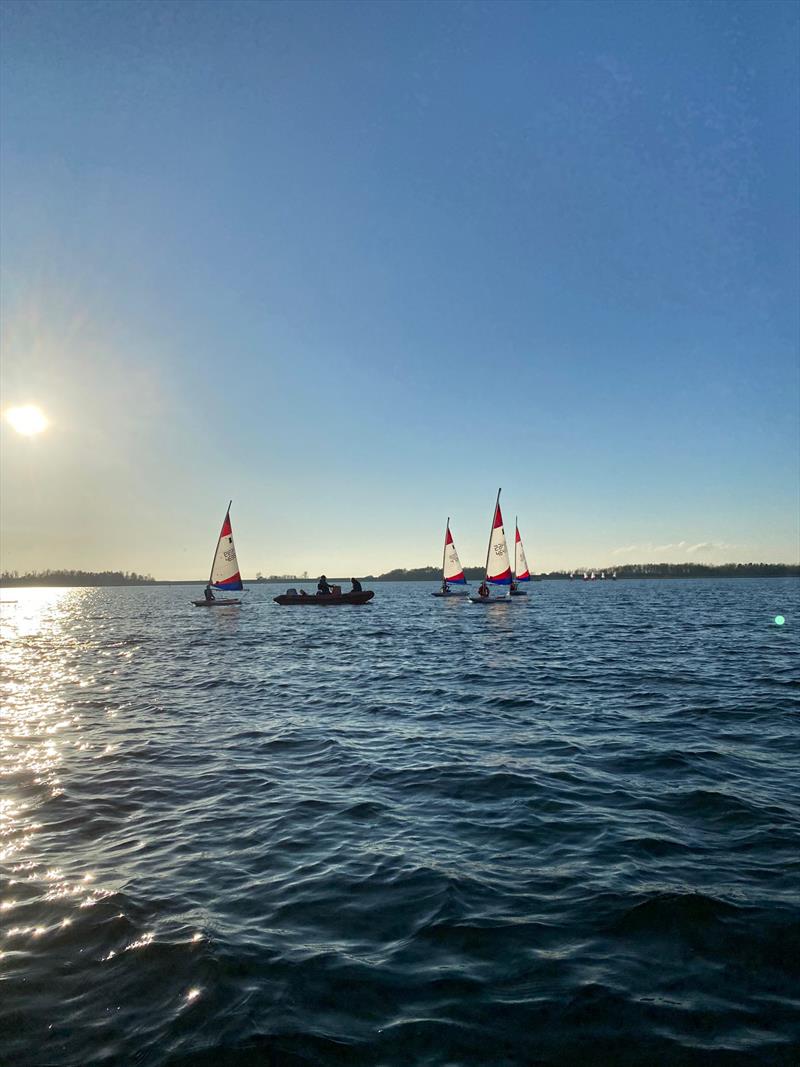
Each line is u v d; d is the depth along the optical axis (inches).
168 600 5019.7
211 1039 145.0
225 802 314.7
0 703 590.9
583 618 1691.7
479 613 1967.3
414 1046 142.1
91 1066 137.3
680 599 2997.0
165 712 542.0
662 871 227.8
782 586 5905.5
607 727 457.4
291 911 204.5
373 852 251.3
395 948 182.1
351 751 406.6
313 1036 145.6
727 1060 136.9
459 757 386.3
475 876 227.6
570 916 197.9
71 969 173.2
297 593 2541.8
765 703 531.8
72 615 2635.3
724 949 178.4
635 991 160.4
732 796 306.8
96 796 324.8
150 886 223.8
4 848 260.1
